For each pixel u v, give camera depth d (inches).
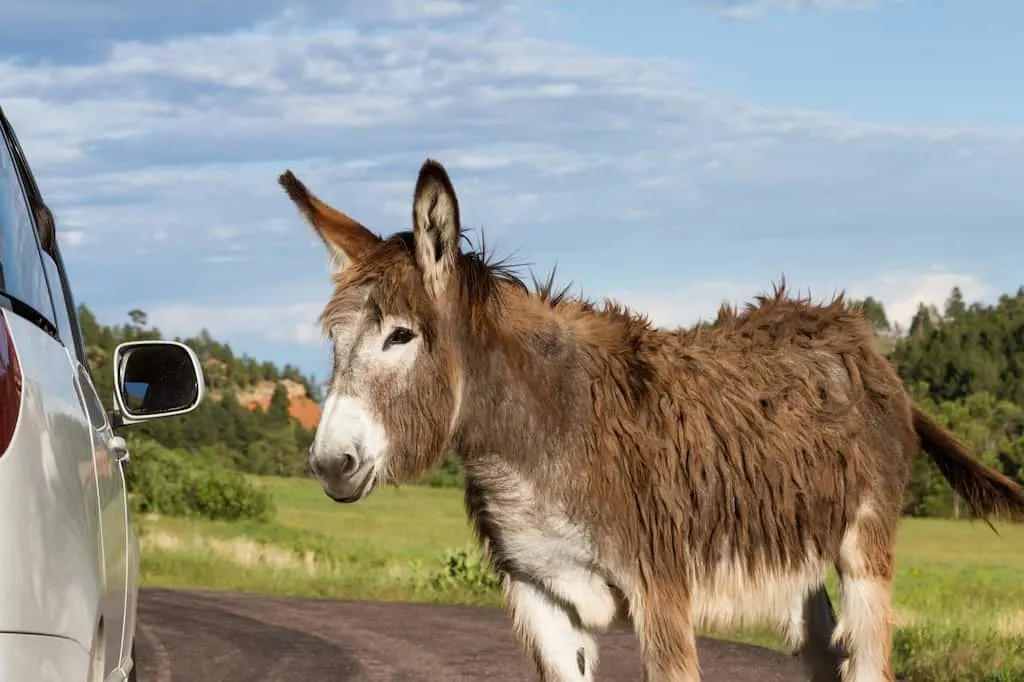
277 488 3878.0
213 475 2255.2
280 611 693.3
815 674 298.2
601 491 243.1
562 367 246.8
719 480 255.1
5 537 110.8
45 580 116.1
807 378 275.6
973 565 1540.4
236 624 613.3
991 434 3127.5
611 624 257.4
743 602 262.8
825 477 270.7
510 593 253.1
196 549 1300.4
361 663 461.7
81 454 141.9
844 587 281.7
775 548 264.2
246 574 1071.6
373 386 223.0
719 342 273.3
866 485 280.2
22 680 110.9
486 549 255.9
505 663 459.8
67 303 207.0
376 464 220.7
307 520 2694.4
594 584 249.4
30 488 115.4
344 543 1713.8
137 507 2177.7
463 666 451.5
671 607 246.4
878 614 279.3
